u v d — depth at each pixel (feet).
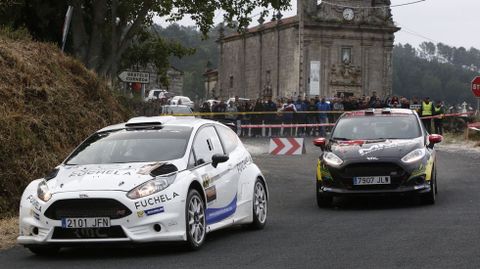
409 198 53.21
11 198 46.32
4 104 51.42
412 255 31.19
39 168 49.24
